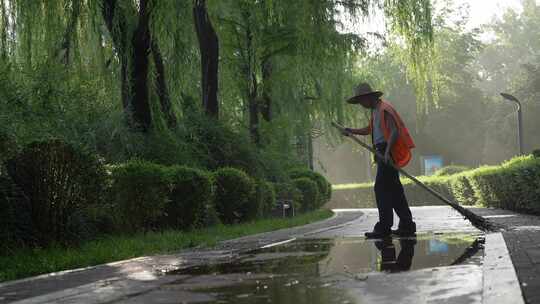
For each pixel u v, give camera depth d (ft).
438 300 13.03
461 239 28.30
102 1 53.36
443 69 226.58
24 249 30.07
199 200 44.68
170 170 43.75
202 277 18.51
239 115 89.81
